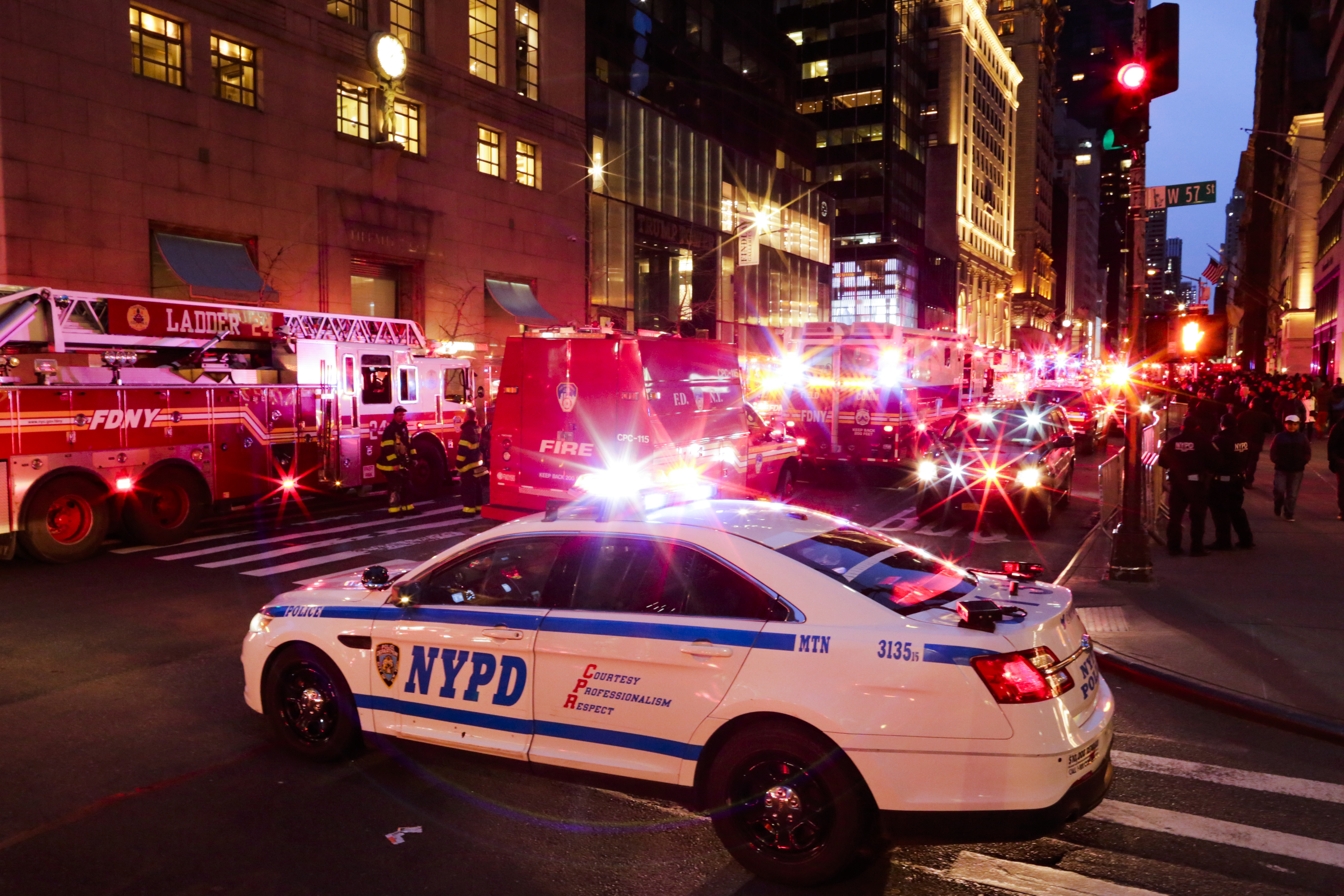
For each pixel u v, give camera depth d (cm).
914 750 364
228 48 2353
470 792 498
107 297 1241
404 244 2831
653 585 434
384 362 1602
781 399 2064
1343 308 4572
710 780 406
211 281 2216
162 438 1230
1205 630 777
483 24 3186
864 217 8350
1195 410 1437
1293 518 1359
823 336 2019
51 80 1969
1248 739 577
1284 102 8350
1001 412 1494
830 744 378
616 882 404
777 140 5353
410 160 2855
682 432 1188
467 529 1380
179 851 431
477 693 464
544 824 460
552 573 461
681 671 409
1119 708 634
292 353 1480
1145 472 1273
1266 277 8950
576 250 3616
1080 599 894
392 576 554
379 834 449
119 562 1134
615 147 3856
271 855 427
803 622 394
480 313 3120
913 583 424
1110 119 998
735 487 1323
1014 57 13900
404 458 1509
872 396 1978
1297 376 3238
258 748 558
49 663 728
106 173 2072
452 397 1777
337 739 520
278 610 546
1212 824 459
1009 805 356
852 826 377
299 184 2511
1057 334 16500
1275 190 8581
